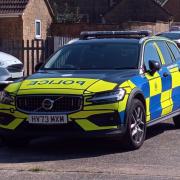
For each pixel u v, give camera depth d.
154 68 10.04
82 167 8.13
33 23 35.00
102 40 10.67
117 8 56.94
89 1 64.00
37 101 8.84
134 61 9.97
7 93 9.12
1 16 32.78
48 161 8.61
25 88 8.99
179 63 11.50
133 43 10.38
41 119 8.74
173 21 62.50
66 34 38.03
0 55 16.52
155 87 10.09
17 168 8.13
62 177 7.57
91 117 8.65
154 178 7.47
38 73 9.85
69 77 9.24
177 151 9.20
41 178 7.54
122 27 37.66
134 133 9.23
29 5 34.16
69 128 8.70
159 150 9.29
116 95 8.80
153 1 55.78
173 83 10.95
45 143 10.19
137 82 9.43
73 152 9.30
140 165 8.23
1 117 9.13
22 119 8.86
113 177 7.54
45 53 21.61
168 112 10.73
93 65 10.03
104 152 9.21
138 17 56.25
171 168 8.04
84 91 8.70
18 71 16.48
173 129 11.52
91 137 8.69
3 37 33.16
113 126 8.74
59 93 8.73
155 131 11.27
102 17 57.56
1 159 8.80
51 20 38.12
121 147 9.23
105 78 9.15
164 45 11.25
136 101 9.24
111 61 10.05
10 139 9.50
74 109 8.69
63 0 63.38
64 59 10.34
